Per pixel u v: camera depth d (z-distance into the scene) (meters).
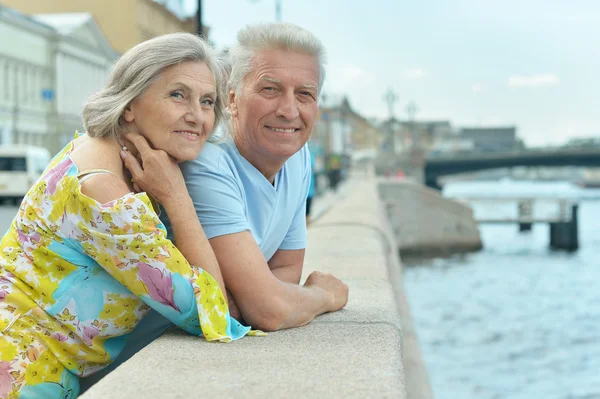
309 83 3.16
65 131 62.19
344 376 2.38
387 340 2.89
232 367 2.47
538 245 53.97
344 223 12.20
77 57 64.50
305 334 2.99
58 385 2.74
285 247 3.61
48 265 2.69
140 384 2.26
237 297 3.04
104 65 70.56
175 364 2.50
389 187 44.62
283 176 3.39
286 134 3.17
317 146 55.62
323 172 55.56
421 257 45.03
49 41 61.44
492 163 92.88
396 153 92.69
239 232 3.04
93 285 2.73
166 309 2.77
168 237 3.05
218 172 3.05
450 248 46.31
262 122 3.14
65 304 2.70
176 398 2.14
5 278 2.69
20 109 56.97
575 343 21.14
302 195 3.57
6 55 54.75
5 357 2.63
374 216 14.53
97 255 2.67
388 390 2.23
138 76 2.77
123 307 2.79
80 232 2.64
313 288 3.38
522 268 41.62
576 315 26.80
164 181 2.85
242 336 2.92
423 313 26.59
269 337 2.94
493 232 64.44
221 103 3.07
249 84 3.16
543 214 51.94
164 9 75.69
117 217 2.61
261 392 2.20
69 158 2.73
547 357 19.08
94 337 2.78
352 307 3.65
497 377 16.73
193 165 3.05
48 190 2.68
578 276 38.75
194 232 2.88
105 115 2.77
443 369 17.47
